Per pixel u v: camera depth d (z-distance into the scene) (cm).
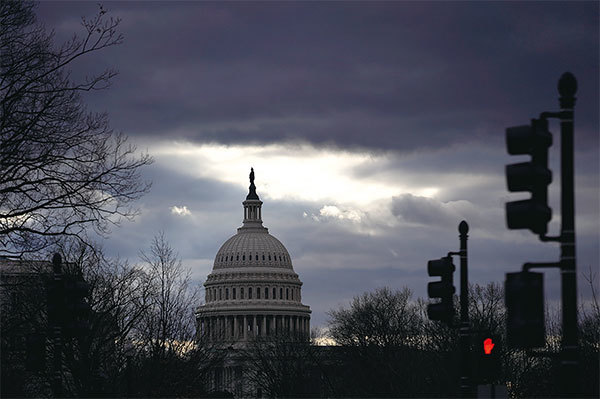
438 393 16812
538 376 15538
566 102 3581
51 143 6738
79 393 10994
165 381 12962
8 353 9075
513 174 3384
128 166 7119
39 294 9844
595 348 13000
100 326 12412
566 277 3525
